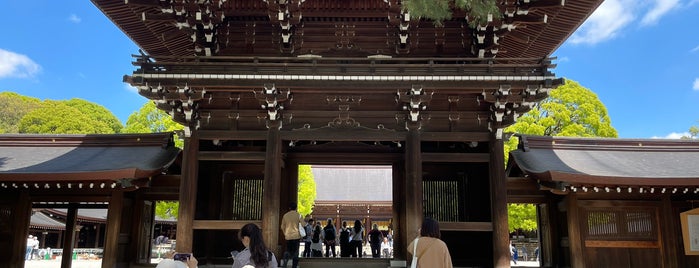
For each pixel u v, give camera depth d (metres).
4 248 16.02
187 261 7.65
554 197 17.03
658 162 17.58
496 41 15.72
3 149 18.61
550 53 20.31
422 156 15.29
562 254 16.67
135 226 17.23
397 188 17.78
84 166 16.12
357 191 63.34
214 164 17.69
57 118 62.00
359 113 15.32
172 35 18.03
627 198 15.91
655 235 15.77
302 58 14.69
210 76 14.22
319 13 16.11
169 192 17.47
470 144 16.22
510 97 14.38
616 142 18.81
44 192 16.39
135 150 18.22
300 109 15.40
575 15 17.22
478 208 17.31
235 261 6.59
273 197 14.67
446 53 16.52
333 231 22.30
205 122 15.55
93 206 17.91
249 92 15.34
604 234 15.73
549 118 34.97
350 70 14.57
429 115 15.43
